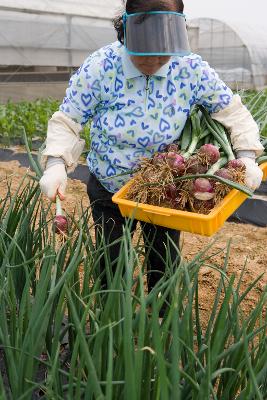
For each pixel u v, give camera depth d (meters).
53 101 9.62
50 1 13.59
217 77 2.34
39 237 2.32
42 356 2.17
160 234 2.57
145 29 1.99
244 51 15.77
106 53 2.22
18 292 2.27
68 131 2.31
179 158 2.14
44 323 1.65
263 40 16.44
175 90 2.25
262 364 1.62
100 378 1.56
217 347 1.58
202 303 3.04
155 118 2.25
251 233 4.25
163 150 2.33
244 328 1.57
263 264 3.62
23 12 12.96
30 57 13.34
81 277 3.09
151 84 2.21
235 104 2.37
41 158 2.33
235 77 15.86
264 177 2.62
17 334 1.74
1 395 1.53
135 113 2.24
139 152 2.32
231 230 4.38
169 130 2.29
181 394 1.63
